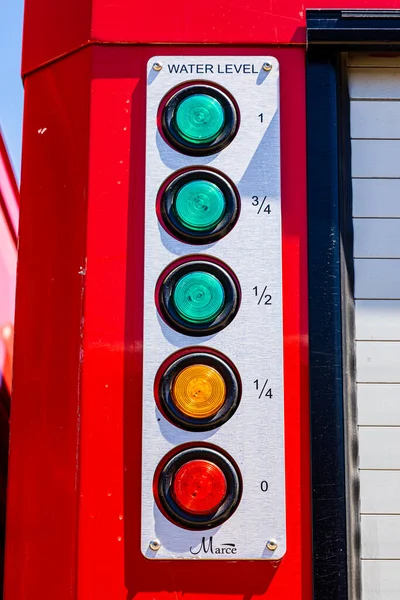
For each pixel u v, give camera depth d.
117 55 1.61
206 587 1.40
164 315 1.46
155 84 1.58
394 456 1.48
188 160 1.53
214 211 1.49
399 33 1.61
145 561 1.40
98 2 1.63
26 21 1.77
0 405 2.14
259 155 1.54
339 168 1.58
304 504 1.43
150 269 1.48
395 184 1.59
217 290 1.45
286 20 1.62
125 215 1.52
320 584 1.40
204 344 1.45
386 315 1.53
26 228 1.61
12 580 1.46
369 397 1.50
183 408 1.41
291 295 1.50
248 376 1.45
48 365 1.51
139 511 1.41
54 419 1.48
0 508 2.00
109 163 1.54
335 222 1.54
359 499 1.46
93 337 1.47
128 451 1.43
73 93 1.63
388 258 1.55
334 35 1.60
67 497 1.44
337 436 1.45
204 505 1.38
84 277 1.50
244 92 1.58
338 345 1.49
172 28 1.62
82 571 1.40
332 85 1.60
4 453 2.12
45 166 1.62
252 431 1.43
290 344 1.48
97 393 1.45
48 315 1.54
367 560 1.44
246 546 1.40
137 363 1.46
